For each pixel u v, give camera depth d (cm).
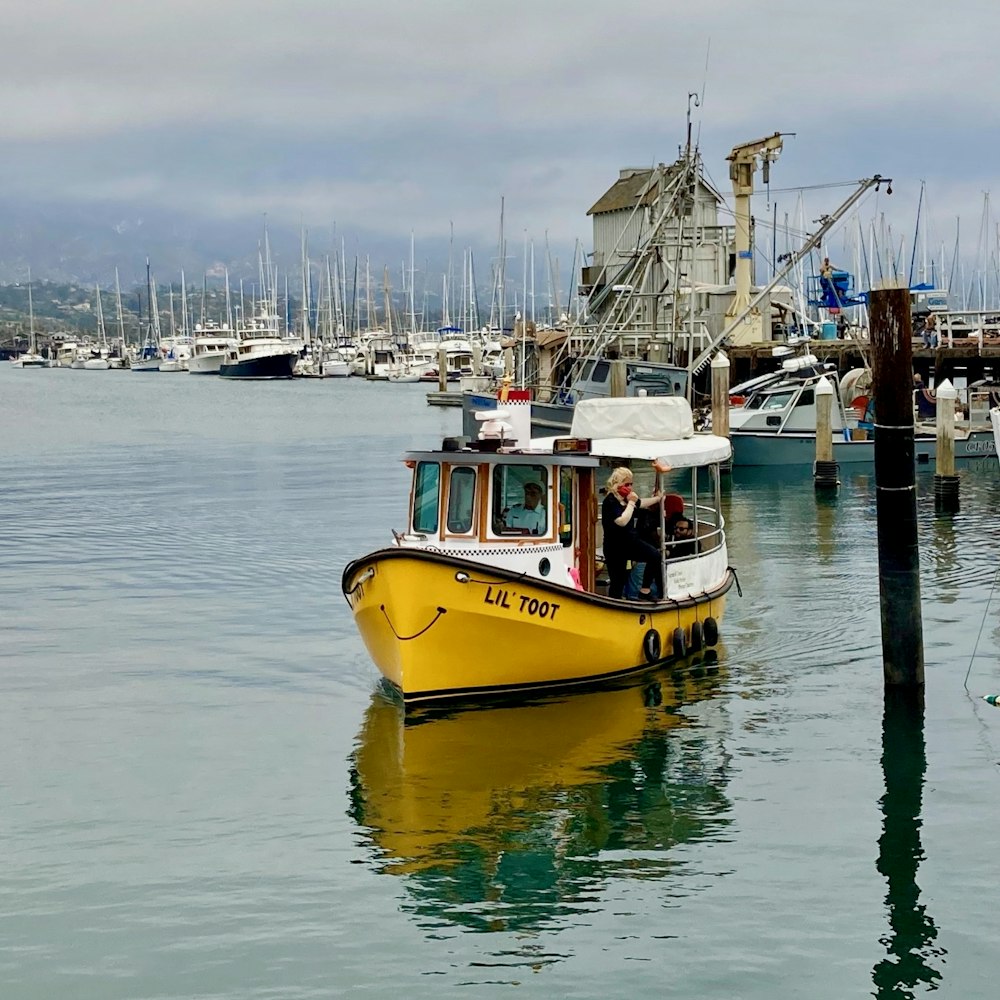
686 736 1845
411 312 19825
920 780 1678
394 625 1877
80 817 1592
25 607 2794
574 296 9494
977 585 2844
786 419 5372
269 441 7575
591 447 2142
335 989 1202
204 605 2792
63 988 1204
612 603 2005
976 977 1214
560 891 1382
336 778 1708
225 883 1408
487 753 1783
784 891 1380
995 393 5819
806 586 2877
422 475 2020
